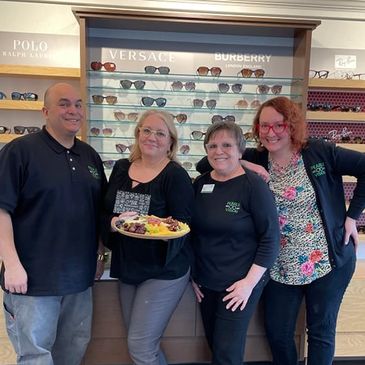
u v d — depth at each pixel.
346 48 2.74
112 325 1.92
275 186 1.66
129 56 2.60
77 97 1.49
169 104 2.68
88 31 2.52
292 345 1.82
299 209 1.62
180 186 1.49
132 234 1.36
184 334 1.97
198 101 2.67
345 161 1.60
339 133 2.76
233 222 1.49
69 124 1.46
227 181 1.55
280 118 1.58
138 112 2.65
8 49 2.53
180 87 2.64
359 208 1.66
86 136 2.42
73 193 1.48
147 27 2.51
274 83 2.71
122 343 1.94
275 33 2.58
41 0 2.50
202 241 1.57
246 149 1.83
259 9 2.65
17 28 2.53
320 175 1.61
